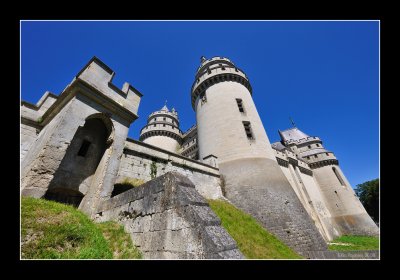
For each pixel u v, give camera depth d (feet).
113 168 28.86
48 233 14.94
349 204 104.06
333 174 114.32
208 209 15.49
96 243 16.21
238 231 34.19
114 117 31.71
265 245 33.94
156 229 16.17
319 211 96.73
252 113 66.49
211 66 84.89
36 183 21.08
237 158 55.57
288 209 46.73
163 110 128.57
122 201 21.80
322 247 43.34
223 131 61.36
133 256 15.81
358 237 90.74
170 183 17.06
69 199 27.89
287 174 92.43
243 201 47.62
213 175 53.21
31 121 34.65
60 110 29.96
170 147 108.17
